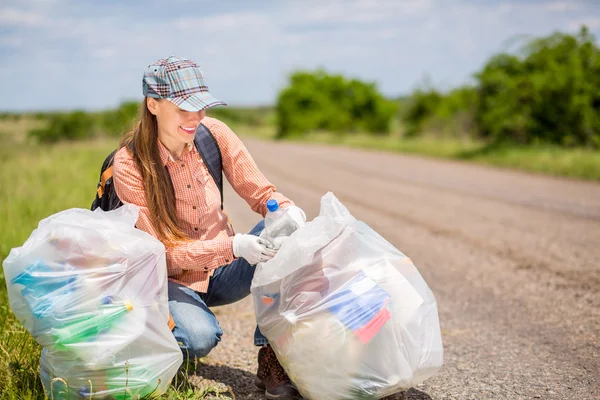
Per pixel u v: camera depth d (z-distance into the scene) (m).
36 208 6.74
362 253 2.73
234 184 3.05
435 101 26.05
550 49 15.62
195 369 3.14
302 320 2.57
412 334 2.63
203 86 2.73
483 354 3.51
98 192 2.98
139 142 2.78
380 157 18.16
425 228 7.32
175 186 2.82
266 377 2.90
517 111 15.61
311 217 8.16
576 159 12.67
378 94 39.47
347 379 2.54
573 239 6.46
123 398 2.53
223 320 4.18
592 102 15.20
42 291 2.47
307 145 28.42
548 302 4.46
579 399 2.89
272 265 2.63
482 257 5.88
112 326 2.48
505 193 9.88
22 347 3.04
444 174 12.91
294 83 40.19
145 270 2.58
